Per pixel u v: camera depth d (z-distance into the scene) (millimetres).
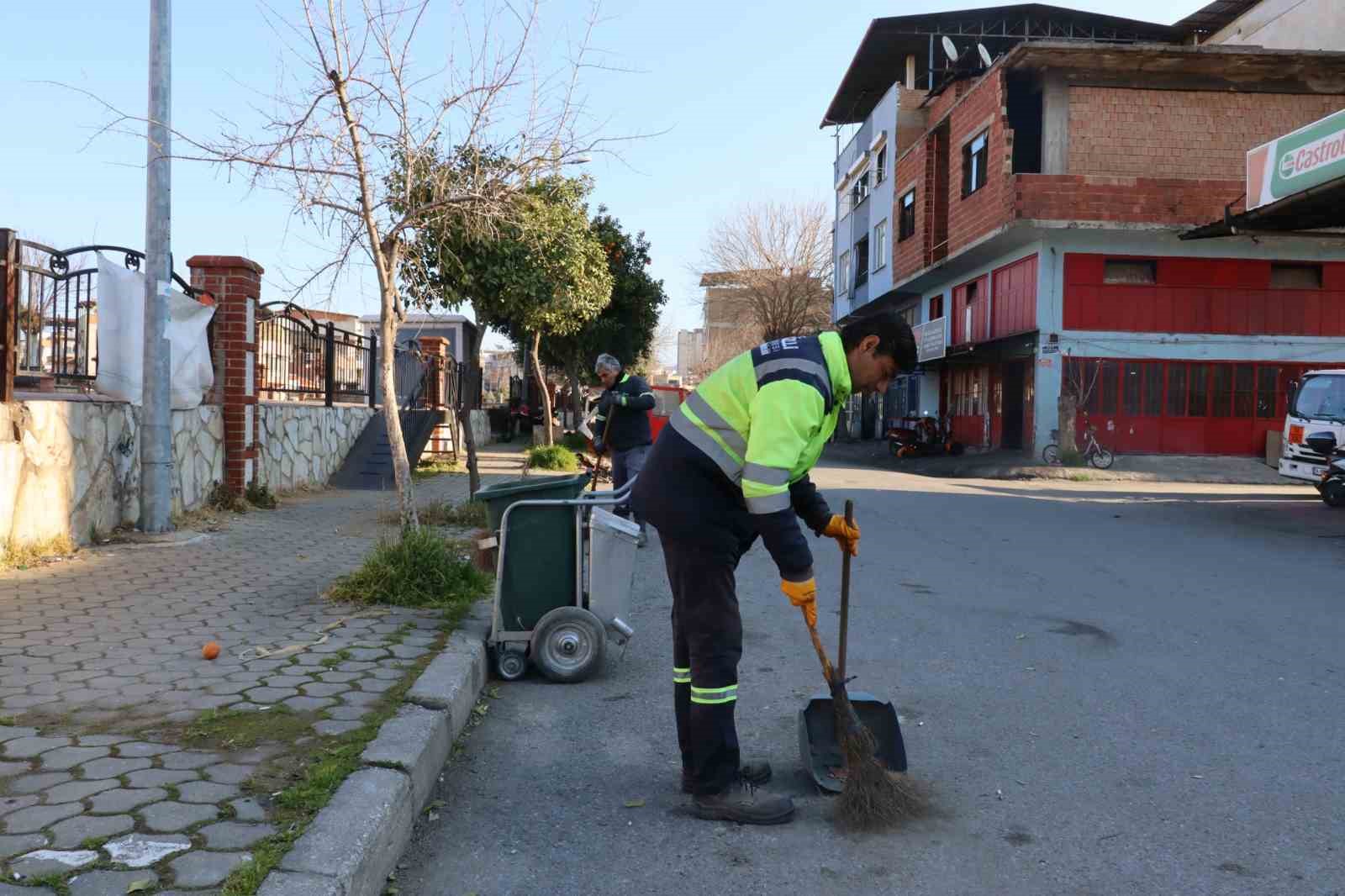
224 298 9953
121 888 2322
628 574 5000
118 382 7938
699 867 2939
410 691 3930
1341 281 23016
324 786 2943
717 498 3207
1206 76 22719
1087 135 22609
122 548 7395
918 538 10070
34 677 4051
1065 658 5312
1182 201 22125
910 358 3262
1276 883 2836
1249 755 3865
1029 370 23953
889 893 2783
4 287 6484
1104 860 2979
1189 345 22891
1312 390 14672
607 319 26078
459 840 3109
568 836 3143
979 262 26422
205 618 5215
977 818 3281
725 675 3258
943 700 4570
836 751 3588
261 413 11195
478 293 10531
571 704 4527
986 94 23672
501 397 38969
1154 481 20531
